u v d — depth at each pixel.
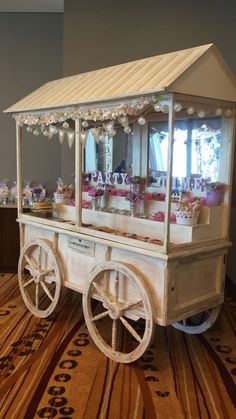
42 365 2.30
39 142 4.57
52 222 2.87
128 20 3.91
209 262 2.41
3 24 4.41
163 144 2.85
